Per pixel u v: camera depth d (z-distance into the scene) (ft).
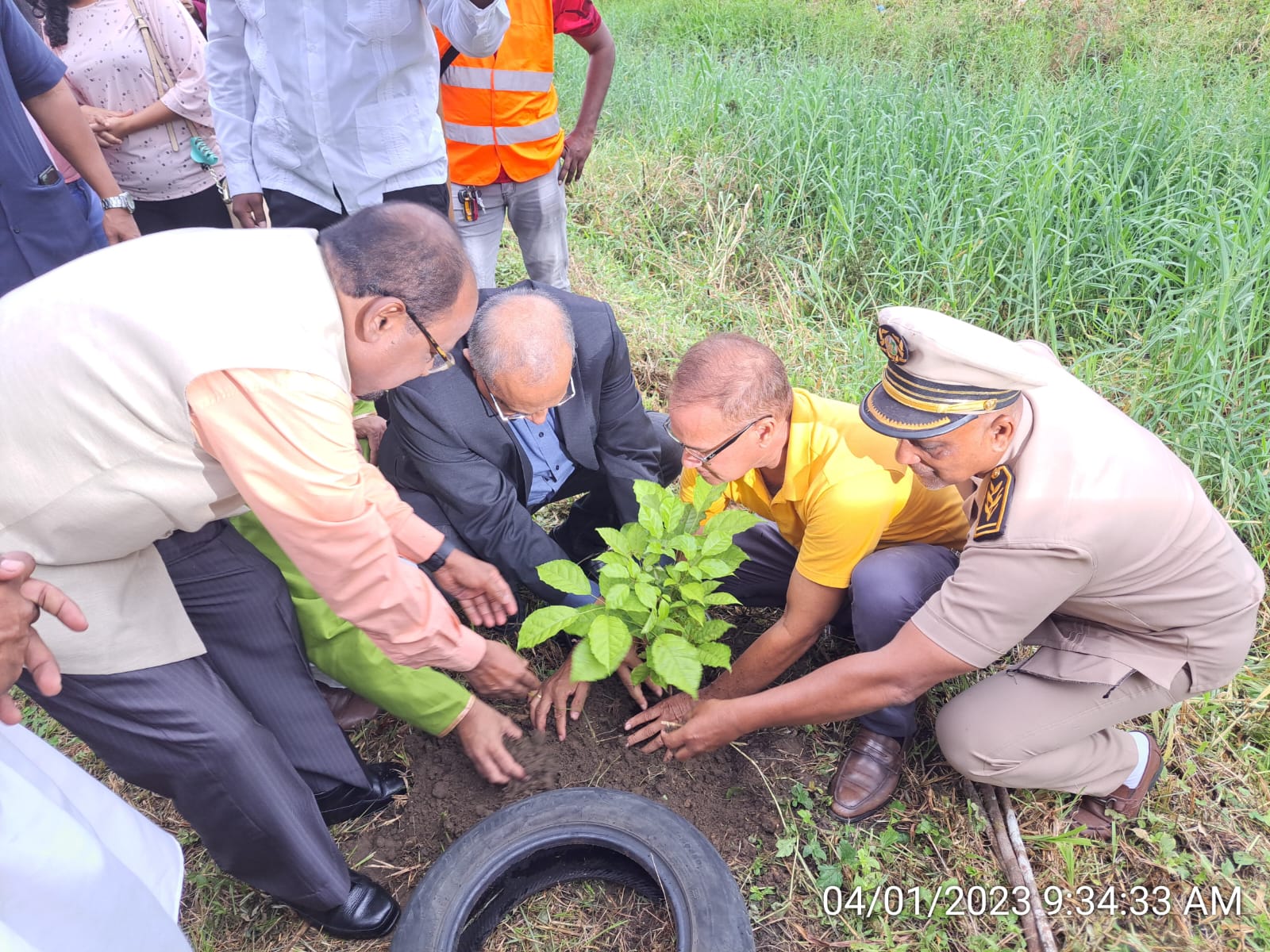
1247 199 14.39
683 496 9.09
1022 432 6.68
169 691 6.27
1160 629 7.08
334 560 5.65
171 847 6.58
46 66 10.12
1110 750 7.73
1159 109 16.81
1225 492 10.61
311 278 5.65
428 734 8.95
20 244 9.89
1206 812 8.22
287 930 7.63
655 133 21.11
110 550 5.95
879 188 16.52
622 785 8.37
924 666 7.12
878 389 6.93
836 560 7.78
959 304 14.64
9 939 4.44
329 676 8.50
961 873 7.79
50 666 5.40
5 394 5.41
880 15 26.99
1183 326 12.18
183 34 12.39
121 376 5.32
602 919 7.59
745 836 8.08
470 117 12.39
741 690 8.57
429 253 5.68
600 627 7.43
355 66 10.23
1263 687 9.06
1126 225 14.47
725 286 16.14
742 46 27.78
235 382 5.19
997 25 24.20
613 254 17.72
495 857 7.16
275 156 10.84
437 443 8.50
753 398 7.22
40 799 5.01
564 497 10.39
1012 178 15.62
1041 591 6.59
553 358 7.59
